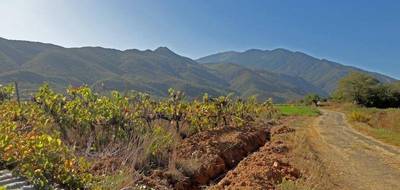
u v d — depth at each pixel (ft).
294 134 76.13
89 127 39.88
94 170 30.22
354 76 322.34
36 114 37.81
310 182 34.30
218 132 62.18
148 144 37.09
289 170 39.09
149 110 50.96
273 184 34.09
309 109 211.00
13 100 43.29
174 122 55.62
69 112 39.32
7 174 22.56
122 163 31.32
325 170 44.55
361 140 80.38
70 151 29.86
